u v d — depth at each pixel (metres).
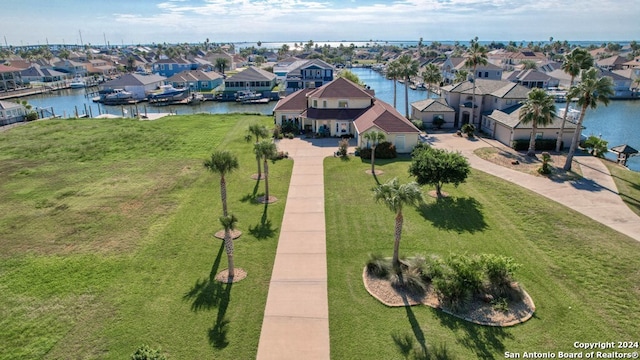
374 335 16.42
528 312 17.62
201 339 16.31
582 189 31.84
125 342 16.12
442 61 137.75
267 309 18.12
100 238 24.86
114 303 18.55
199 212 28.56
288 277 20.55
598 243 23.19
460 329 16.64
